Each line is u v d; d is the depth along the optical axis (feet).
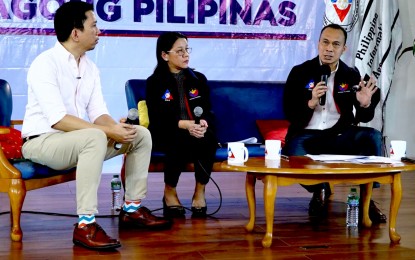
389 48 18.15
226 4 17.80
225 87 14.30
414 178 17.22
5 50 16.78
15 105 16.88
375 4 18.07
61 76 10.14
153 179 16.79
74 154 9.50
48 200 13.35
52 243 9.61
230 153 9.86
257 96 14.40
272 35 18.08
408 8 19.04
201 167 11.79
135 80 13.67
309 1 18.24
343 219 11.51
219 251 9.16
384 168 9.25
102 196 13.97
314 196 12.18
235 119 14.19
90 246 9.17
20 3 16.80
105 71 17.33
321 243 9.68
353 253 9.10
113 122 10.78
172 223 10.89
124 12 17.28
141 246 9.43
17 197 9.62
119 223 10.84
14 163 9.84
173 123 11.89
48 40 17.01
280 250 9.23
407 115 19.40
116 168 17.99
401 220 11.46
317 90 11.54
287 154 12.17
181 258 8.77
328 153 12.35
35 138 10.00
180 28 17.58
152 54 17.51
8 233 10.27
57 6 16.99
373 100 12.29
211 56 17.83
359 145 12.19
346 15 17.94
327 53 12.01
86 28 10.10
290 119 12.48
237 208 12.61
